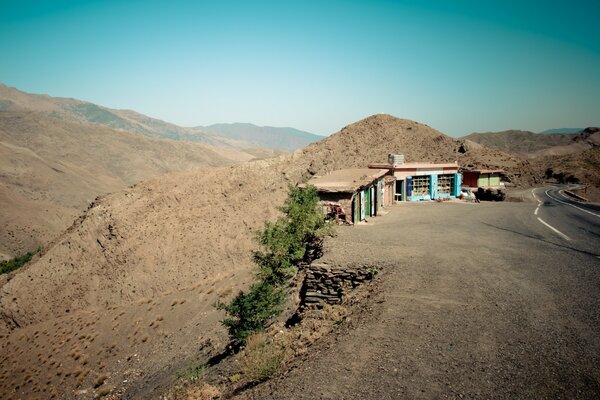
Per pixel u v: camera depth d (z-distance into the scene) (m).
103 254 38.31
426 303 8.44
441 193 32.09
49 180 115.62
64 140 168.62
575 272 9.96
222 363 11.31
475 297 8.57
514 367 5.75
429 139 51.88
